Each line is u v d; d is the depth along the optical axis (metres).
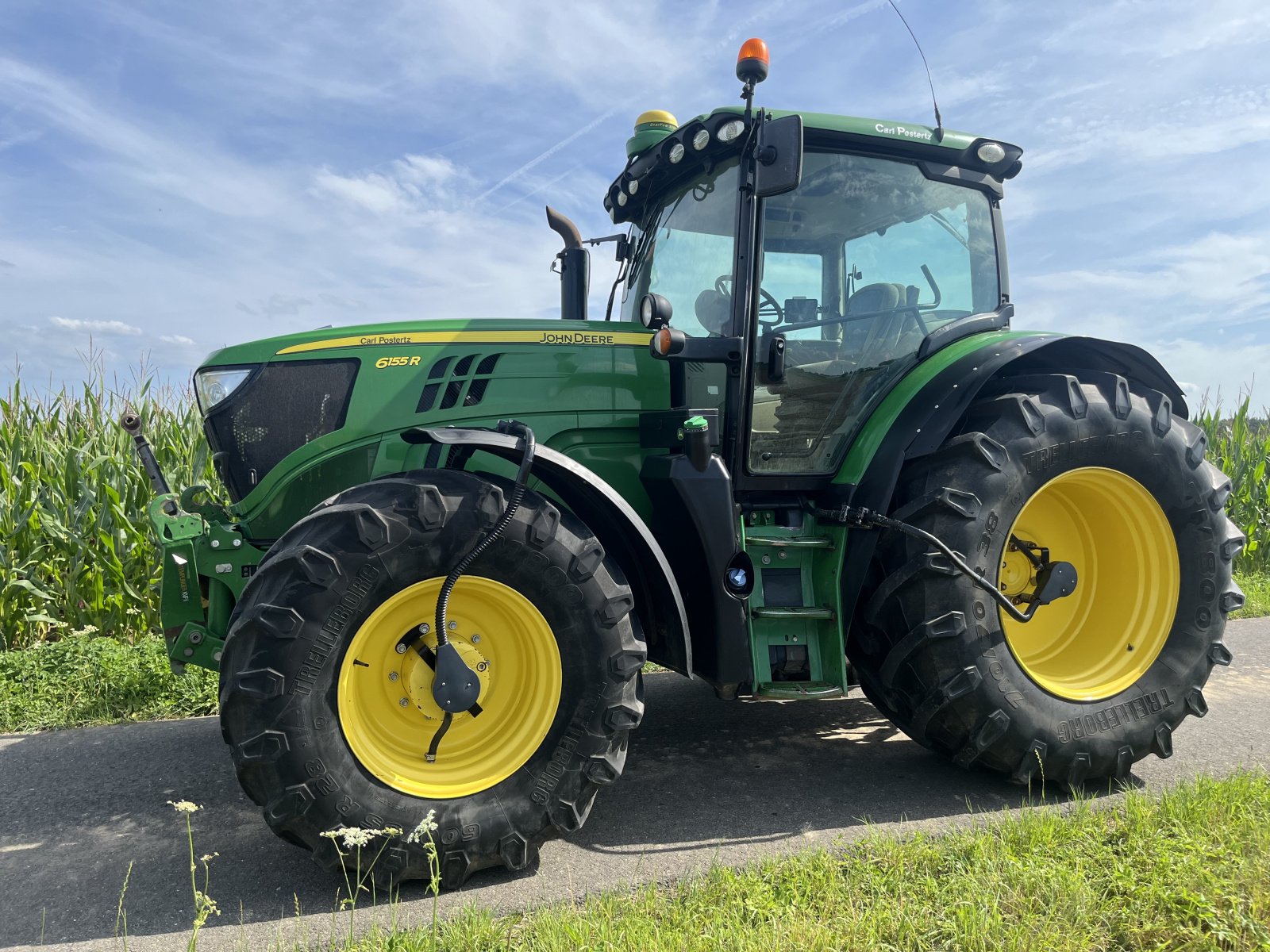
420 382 2.95
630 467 3.12
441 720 2.47
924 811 2.81
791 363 3.18
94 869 2.46
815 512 3.06
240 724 2.21
